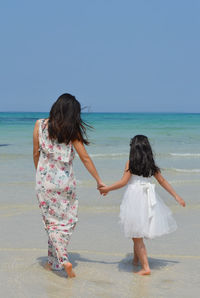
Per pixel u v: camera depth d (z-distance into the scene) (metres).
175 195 3.97
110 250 4.60
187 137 24.73
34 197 7.32
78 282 3.60
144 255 3.85
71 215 3.89
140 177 3.93
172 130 33.09
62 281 3.62
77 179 9.21
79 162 12.30
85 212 6.37
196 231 5.39
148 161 3.89
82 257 4.34
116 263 4.16
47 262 4.13
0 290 3.37
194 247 4.71
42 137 3.89
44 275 3.77
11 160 12.47
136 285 3.54
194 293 3.36
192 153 15.38
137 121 58.03
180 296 3.29
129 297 3.26
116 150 16.39
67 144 3.85
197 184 8.88
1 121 53.97
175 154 14.64
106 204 6.91
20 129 31.83
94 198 7.34
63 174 3.84
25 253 4.42
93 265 4.08
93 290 3.41
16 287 3.45
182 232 5.33
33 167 11.07
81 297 3.25
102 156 13.97
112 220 5.92
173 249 4.62
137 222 3.75
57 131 3.79
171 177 9.75
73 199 3.91
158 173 3.99
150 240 4.96
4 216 6.04
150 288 3.47
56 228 3.82
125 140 21.66
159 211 3.89
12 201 6.97
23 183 8.65
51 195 3.84
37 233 5.23
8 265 4.02
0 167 11.00
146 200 3.86
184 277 3.75
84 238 5.04
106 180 9.07
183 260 4.25
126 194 3.93
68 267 3.66
